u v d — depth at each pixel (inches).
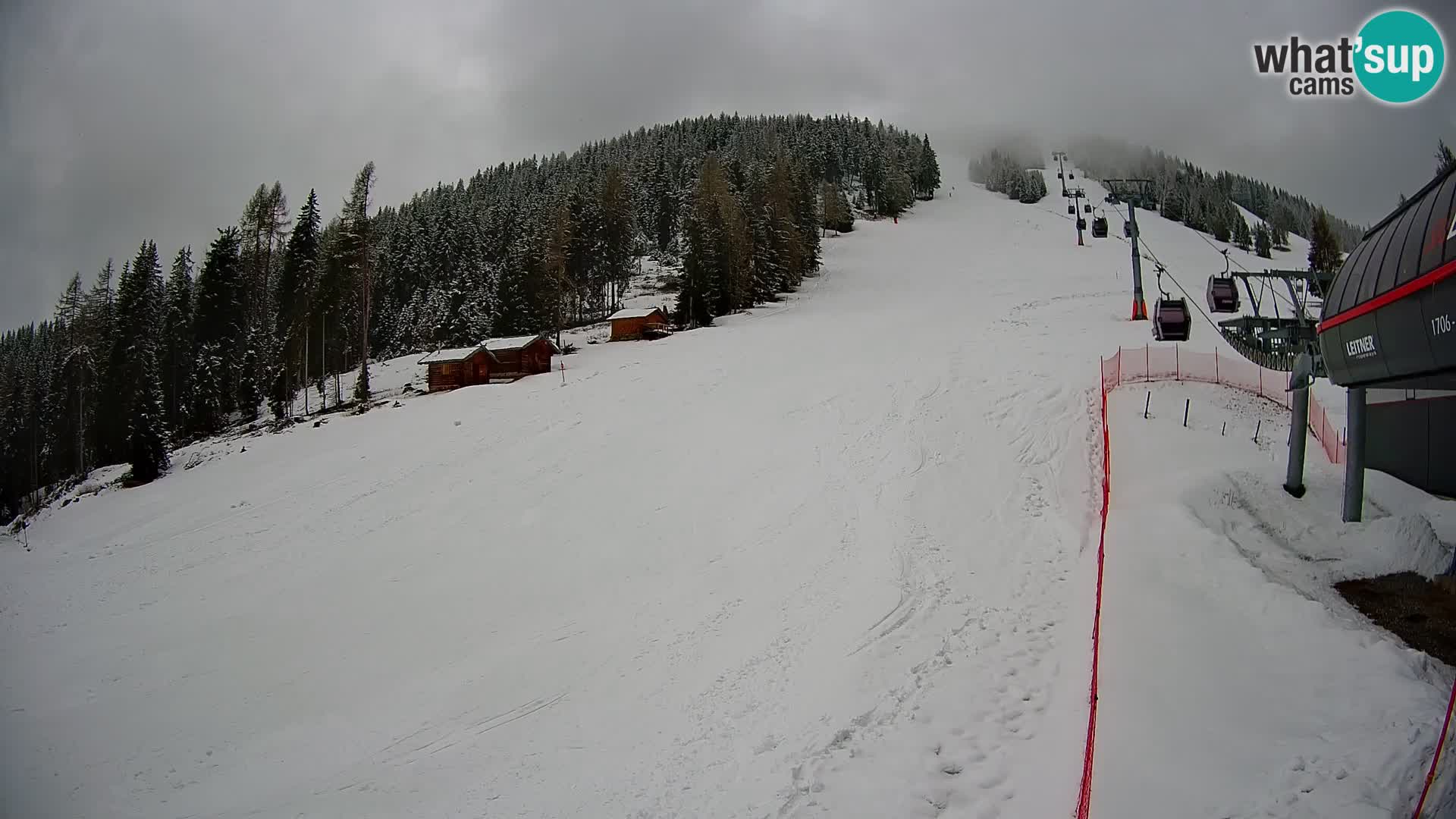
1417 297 424.5
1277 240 4259.4
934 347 1534.2
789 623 613.6
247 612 877.8
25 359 3223.4
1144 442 857.5
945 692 432.5
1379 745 310.8
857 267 3506.4
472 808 438.0
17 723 669.3
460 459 1349.7
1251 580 479.2
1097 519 685.3
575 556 894.4
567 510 1042.7
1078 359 1225.4
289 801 496.1
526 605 788.6
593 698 567.8
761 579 730.2
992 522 732.7
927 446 970.1
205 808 512.1
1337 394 978.1
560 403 1604.3
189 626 859.4
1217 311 1136.8
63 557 1194.0
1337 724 333.7
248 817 481.7
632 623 696.4
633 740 483.8
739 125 7126.0
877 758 375.2
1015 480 824.3
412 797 468.8
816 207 3934.5
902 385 1252.5
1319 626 415.5
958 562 655.1
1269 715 350.0
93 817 520.4
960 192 6737.2
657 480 1090.1
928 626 537.0
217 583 986.1
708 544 854.5
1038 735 370.6
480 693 612.4
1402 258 442.6
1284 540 578.2
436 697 621.9
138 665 774.5
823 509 868.6
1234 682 381.1
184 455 1988.2
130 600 973.2
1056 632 490.3
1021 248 3698.3
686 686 547.5
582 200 3336.6
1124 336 1389.0
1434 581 487.2
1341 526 583.8
